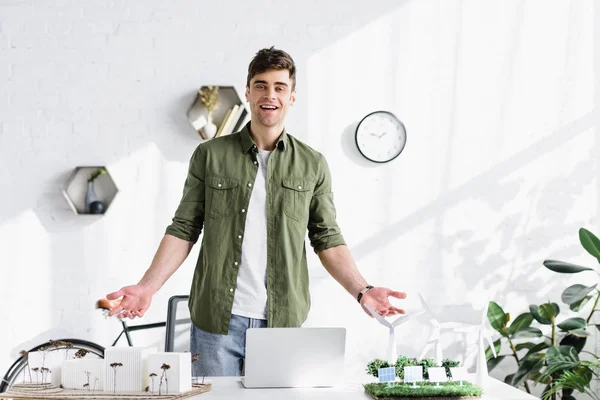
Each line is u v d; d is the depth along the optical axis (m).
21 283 3.70
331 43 3.77
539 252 3.78
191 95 3.74
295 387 1.83
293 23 3.77
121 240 3.71
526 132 3.80
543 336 3.54
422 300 1.94
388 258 3.74
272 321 2.21
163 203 3.72
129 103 3.73
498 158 3.79
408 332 3.71
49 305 3.69
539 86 3.81
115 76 3.73
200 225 2.34
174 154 3.73
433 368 1.76
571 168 3.81
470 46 3.80
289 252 2.26
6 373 3.50
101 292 3.70
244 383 1.83
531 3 3.82
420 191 3.76
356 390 1.79
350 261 2.31
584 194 3.80
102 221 3.72
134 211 3.72
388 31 3.79
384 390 1.67
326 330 1.84
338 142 3.75
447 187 3.77
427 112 3.78
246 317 2.20
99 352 3.54
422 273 3.74
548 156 3.81
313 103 3.75
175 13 3.75
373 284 3.73
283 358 1.83
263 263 2.25
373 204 3.75
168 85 3.74
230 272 2.22
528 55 3.81
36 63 3.74
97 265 3.71
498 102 3.80
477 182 3.78
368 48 3.78
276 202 2.27
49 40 3.75
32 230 3.71
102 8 3.75
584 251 3.78
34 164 3.72
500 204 3.78
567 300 3.44
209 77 3.74
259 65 2.19
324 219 2.37
